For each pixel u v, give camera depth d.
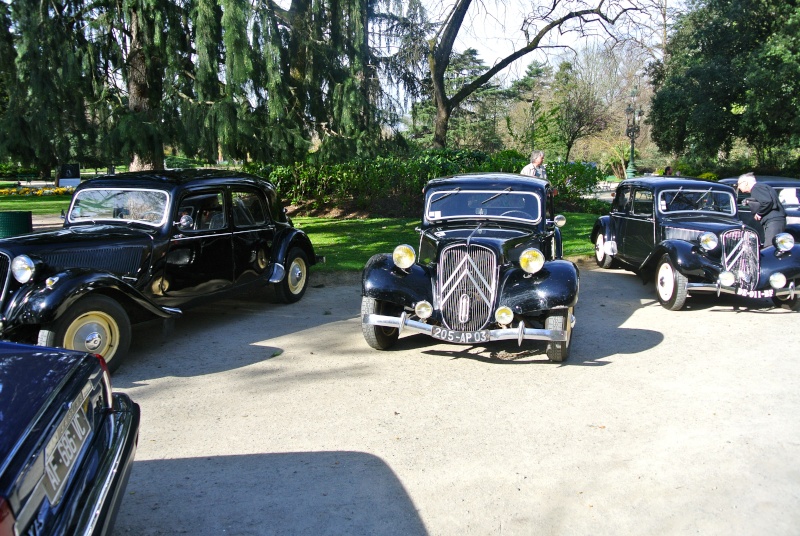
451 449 4.34
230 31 10.83
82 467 2.72
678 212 9.39
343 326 7.58
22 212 9.97
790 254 8.11
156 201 6.89
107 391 3.30
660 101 30.12
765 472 3.99
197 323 7.74
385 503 3.67
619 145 48.72
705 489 3.80
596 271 11.45
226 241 7.53
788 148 29.56
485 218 7.24
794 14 25.39
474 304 5.96
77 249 6.03
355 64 13.64
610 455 4.23
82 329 5.56
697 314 8.23
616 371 5.92
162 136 10.97
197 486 3.87
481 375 5.82
